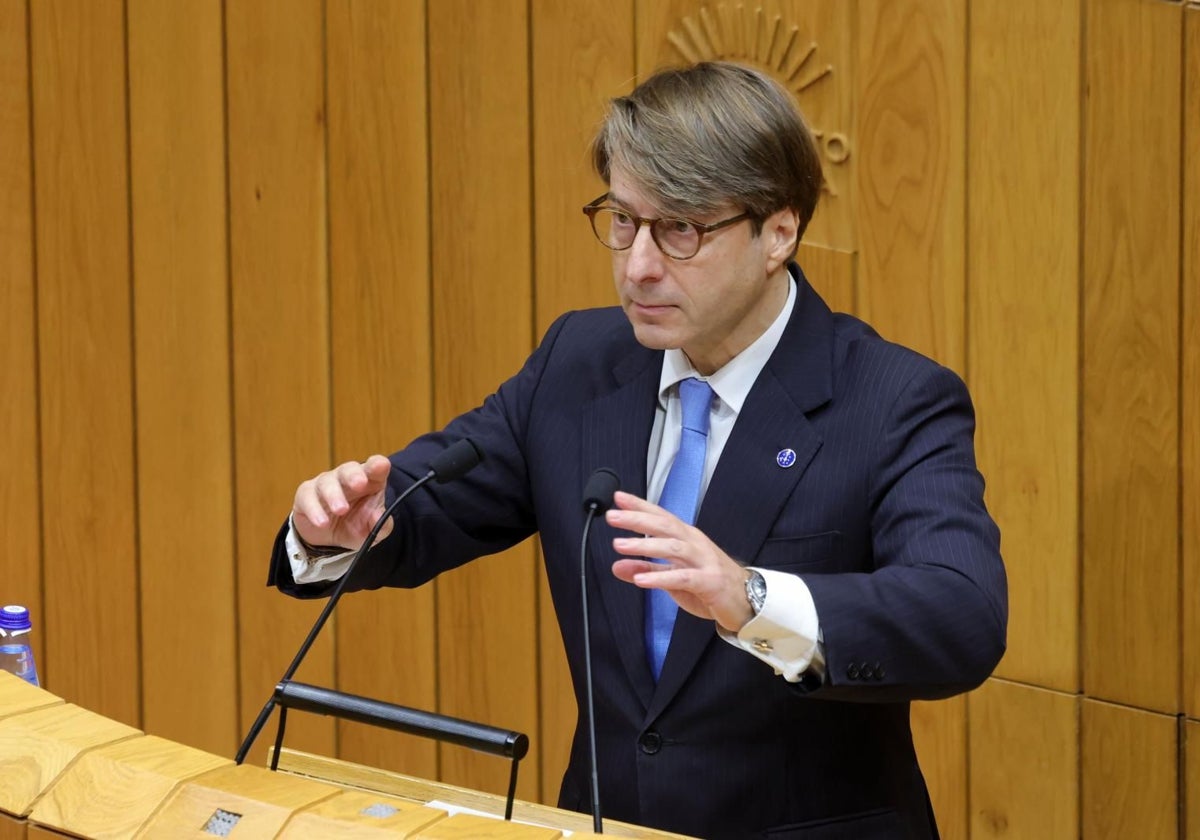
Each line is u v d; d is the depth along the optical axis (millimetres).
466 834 5172
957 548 6797
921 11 10719
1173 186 9812
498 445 8156
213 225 13883
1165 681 10203
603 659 7484
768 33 11328
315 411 13656
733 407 7512
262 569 14031
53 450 14508
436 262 13062
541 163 12508
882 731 7375
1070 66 10133
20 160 14312
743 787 7176
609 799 7438
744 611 6230
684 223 6918
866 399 7293
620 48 12055
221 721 14312
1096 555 10398
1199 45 9617
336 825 5242
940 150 10742
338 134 13328
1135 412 10117
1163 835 10289
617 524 6066
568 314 8539
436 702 13500
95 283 14266
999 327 10625
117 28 13969
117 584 14477
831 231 11258
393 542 7801
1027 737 10836
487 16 12617
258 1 13516
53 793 5625
